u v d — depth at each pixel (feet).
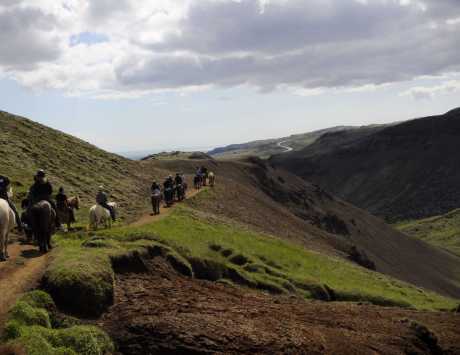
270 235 152.05
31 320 38.11
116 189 146.92
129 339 41.14
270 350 43.75
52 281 44.32
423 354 58.59
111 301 46.60
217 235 107.65
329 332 53.36
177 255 67.82
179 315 45.19
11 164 124.26
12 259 55.98
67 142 176.86
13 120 165.27
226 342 42.96
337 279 113.29
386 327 63.52
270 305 61.46
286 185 424.05
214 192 181.78
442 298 155.43
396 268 344.08
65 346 36.55
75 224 94.63
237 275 80.89
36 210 60.13
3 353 32.68
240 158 426.10
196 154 451.94
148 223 101.96
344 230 374.43
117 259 55.21
